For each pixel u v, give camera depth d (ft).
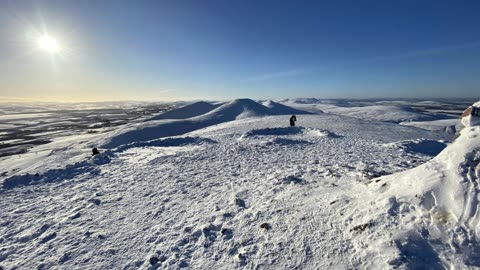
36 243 19.45
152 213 23.26
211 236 18.58
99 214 23.80
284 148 51.37
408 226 14.34
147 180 33.37
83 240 19.43
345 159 39.11
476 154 15.14
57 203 27.25
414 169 18.61
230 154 46.80
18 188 32.76
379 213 16.11
